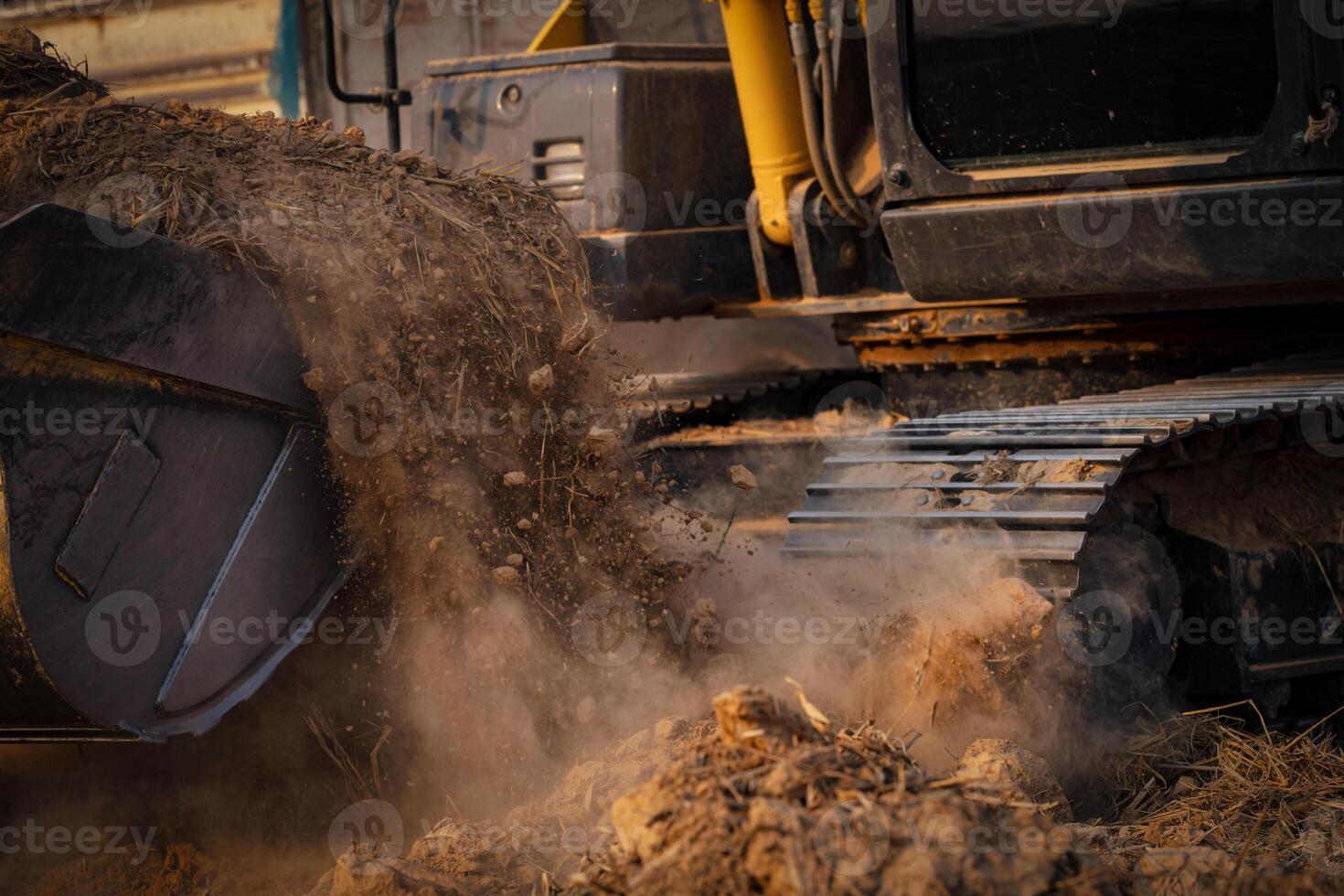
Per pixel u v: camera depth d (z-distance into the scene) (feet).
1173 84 16.16
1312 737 14.94
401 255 13.79
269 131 14.66
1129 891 10.08
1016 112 16.89
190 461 12.32
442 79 21.15
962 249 17.21
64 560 11.47
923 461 14.99
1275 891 9.98
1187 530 14.88
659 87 19.95
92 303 11.39
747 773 9.36
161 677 12.24
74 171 12.97
